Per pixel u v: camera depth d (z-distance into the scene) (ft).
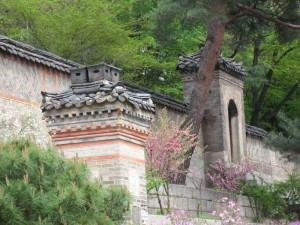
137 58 107.14
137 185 46.80
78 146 46.06
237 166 82.74
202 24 77.77
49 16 95.50
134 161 46.83
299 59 123.13
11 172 34.24
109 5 113.70
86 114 45.88
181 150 66.33
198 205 66.59
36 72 65.46
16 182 33.63
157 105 78.54
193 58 87.45
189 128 71.41
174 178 66.03
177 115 82.79
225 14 74.33
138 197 46.75
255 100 126.21
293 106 132.46
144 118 47.80
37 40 95.40
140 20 119.14
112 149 45.42
